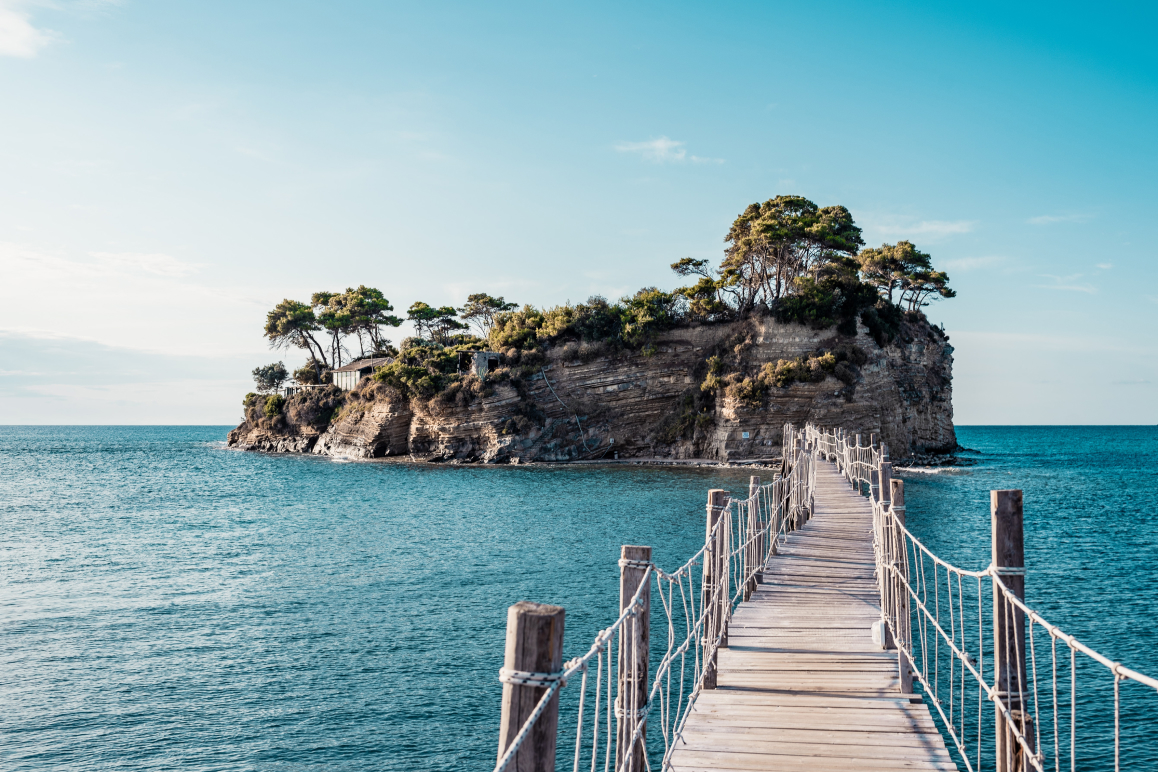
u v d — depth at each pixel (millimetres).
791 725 7273
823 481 30234
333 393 104938
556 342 85500
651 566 5797
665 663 6715
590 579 27094
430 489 61156
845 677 8602
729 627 10508
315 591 25797
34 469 95062
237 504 53906
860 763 6430
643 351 81625
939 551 32438
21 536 39594
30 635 20672
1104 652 18219
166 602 24469
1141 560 29844
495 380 83125
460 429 84500
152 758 13508
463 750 13789
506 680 3178
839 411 74312
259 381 119125
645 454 83000
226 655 18828
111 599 24984
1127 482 65875
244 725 14781
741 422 76375
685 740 6941
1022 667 5008
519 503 51094
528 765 3109
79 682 17000
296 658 18547
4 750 13797
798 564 14562
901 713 7562
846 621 10766
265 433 115250
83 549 35250
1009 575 5070
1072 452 121062
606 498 53250
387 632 20656
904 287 89812
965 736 13531
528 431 82625
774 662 9125
